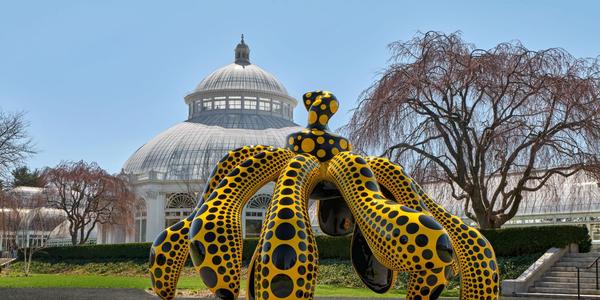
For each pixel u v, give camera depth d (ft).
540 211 124.06
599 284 63.31
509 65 75.15
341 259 89.40
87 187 177.17
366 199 22.72
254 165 25.12
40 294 62.13
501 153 75.66
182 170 227.81
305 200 23.61
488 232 76.48
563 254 71.87
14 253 173.37
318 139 26.48
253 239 102.73
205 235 22.47
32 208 169.99
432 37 78.28
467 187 78.79
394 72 78.13
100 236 237.25
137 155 253.24
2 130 124.67
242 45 309.83
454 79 75.15
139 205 221.25
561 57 76.84
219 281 21.95
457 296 63.46
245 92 278.87
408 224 20.67
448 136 78.54
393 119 76.48
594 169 73.10
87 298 58.49
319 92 28.32
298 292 20.56
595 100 73.05
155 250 25.40
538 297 61.26
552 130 74.84
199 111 281.95
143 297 59.98
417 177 77.97
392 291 68.95
